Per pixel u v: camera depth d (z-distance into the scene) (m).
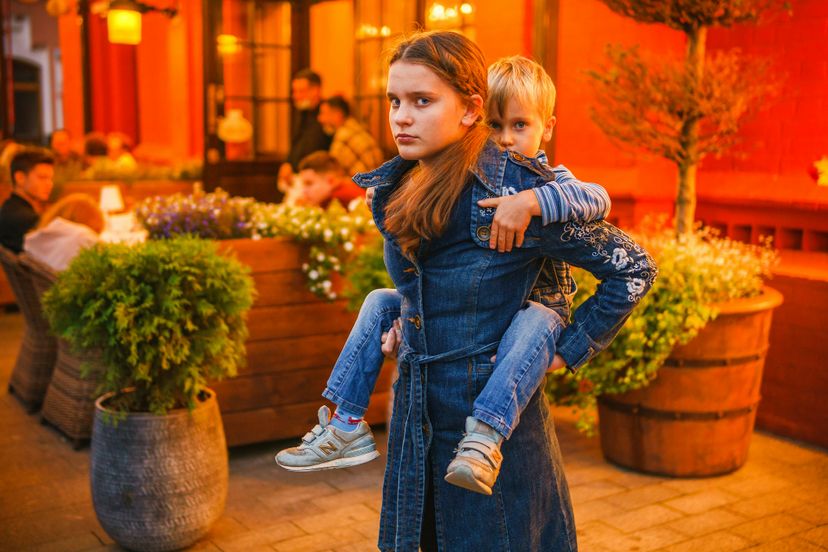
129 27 7.73
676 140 4.25
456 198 1.72
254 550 3.35
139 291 3.19
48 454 4.46
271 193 8.94
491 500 1.82
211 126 8.51
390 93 1.74
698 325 3.71
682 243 4.16
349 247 4.27
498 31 5.98
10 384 5.56
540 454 1.86
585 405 4.13
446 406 1.80
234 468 4.24
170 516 3.23
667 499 3.82
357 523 3.61
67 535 3.50
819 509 3.72
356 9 8.11
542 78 2.82
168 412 3.24
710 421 3.97
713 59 5.29
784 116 4.98
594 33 5.52
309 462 1.92
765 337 4.05
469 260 1.75
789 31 4.93
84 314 3.15
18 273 5.05
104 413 3.21
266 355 4.35
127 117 14.27
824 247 4.89
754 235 5.14
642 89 4.16
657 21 4.11
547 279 1.89
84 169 10.44
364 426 1.96
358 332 1.98
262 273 4.29
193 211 4.36
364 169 7.45
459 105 1.72
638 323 3.75
